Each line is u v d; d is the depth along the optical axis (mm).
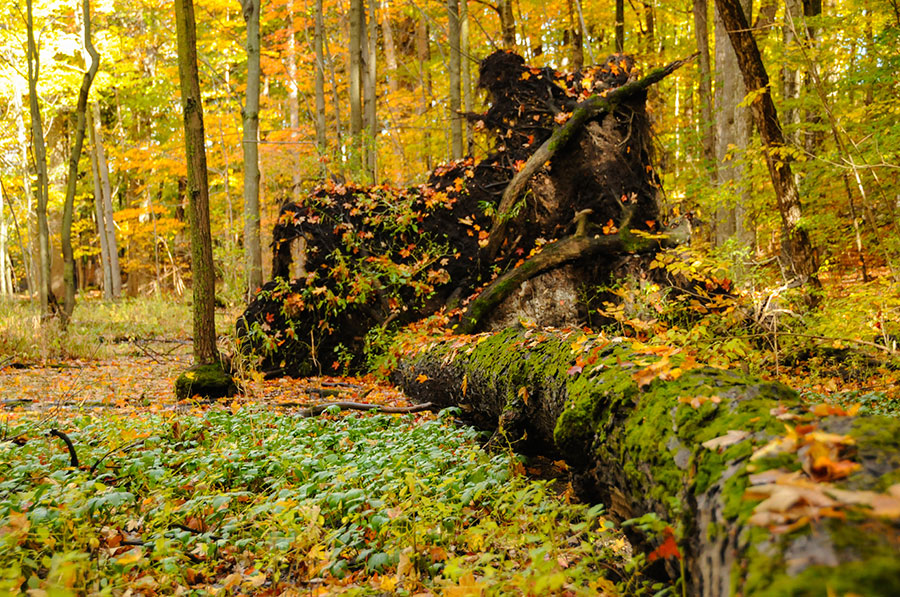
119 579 2539
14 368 9141
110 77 20141
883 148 7938
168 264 27500
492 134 10258
